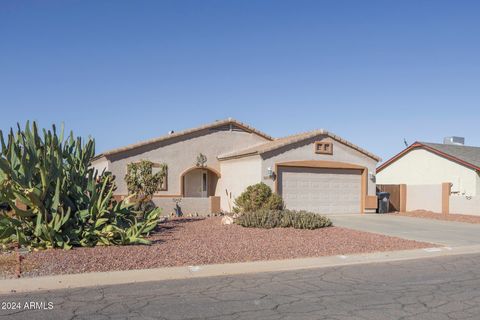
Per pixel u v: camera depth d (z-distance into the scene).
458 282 9.40
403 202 28.91
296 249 13.00
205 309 7.28
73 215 13.19
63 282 9.09
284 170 23.42
